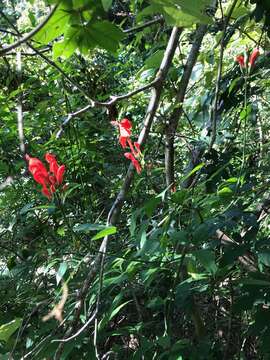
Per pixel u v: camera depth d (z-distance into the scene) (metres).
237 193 2.18
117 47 1.75
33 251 3.18
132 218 2.04
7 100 3.26
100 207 3.52
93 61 3.77
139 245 2.18
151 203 1.97
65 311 2.52
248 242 2.02
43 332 2.36
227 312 2.65
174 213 2.06
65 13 1.61
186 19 1.38
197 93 3.61
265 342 1.87
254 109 3.21
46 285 2.91
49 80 3.43
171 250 2.41
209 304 2.69
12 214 3.40
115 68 4.20
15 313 2.89
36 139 3.59
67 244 2.95
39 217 3.32
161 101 2.93
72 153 3.34
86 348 2.33
